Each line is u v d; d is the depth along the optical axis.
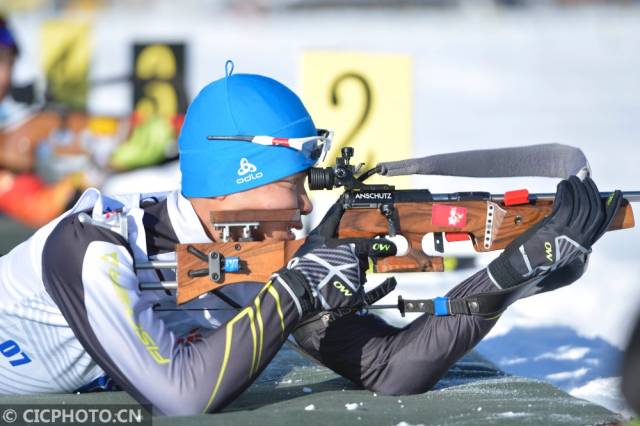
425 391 12.44
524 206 12.24
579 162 12.72
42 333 12.05
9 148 32.41
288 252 11.66
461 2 54.06
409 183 24.53
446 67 48.16
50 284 11.28
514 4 54.81
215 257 11.48
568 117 42.62
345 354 12.27
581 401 11.97
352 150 12.10
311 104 24.03
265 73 44.25
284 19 52.19
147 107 35.72
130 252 11.46
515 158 12.93
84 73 37.66
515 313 20.38
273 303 11.00
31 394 12.59
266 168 11.92
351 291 11.20
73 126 33.34
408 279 23.09
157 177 33.75
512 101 44.56
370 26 51.94
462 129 40.88
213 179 12.02
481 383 13.23
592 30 53.31
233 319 11.04
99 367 12.37
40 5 48.25
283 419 10.70
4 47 36.00
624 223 12.23
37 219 31.50
